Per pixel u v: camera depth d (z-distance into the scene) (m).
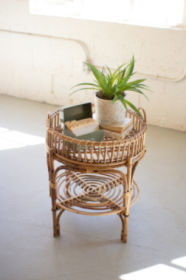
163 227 1.88
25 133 2.93
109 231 1.84
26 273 1.54
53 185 1.63
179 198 2.16
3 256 1.62
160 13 3.02
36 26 3.36
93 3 3.25
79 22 3.17
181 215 1.99
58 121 1.87
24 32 3.44
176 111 3.14
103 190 1.90
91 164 1.51
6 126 3.04
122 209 1.65
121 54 3.14
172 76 3.02
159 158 2.65
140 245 1.74
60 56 3.39
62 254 1.66
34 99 3.72
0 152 2.58
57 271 1.56
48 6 3.41
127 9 3.14
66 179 1.99
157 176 2.39
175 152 2.77
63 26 3.25
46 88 3.61
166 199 2.14
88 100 3.47
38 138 2.86
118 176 2.02
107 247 1.72
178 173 2.45
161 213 2.00
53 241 1.74
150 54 3.02
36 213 1.94
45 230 1.81
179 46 2.89
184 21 2.94
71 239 1.76
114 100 1.56
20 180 2.24
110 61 3.22
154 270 1.59
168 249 1.73
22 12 3.35
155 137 3.02
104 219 1.92
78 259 1.63
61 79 3.49
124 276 1.55
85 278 1.53
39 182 2.24
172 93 3.08
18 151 2.62
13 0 3.33
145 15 3.08
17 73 3.66
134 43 3.04
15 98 3.75
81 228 1.85
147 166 2.51
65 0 3.32
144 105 3.24
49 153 1.58
